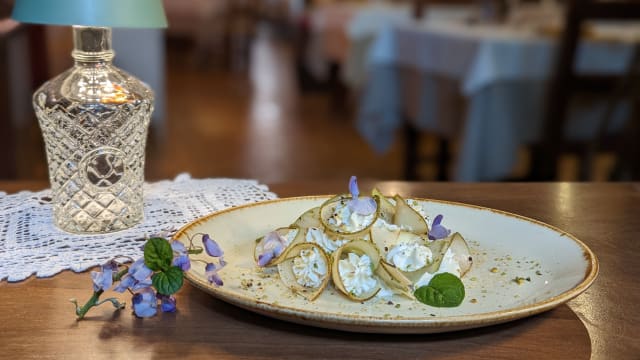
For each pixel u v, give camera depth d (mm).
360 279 539
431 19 2875
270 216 679
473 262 608
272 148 3115
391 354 499
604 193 838
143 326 526
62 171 694
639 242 693
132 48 2910
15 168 1878
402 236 561
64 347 501
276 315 504
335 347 505
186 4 5746
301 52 4621
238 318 537
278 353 498
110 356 493
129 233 691
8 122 1838
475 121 1777
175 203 777
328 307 534
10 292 573
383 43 2342
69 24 650
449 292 534
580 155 1859
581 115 1857
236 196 803
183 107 4039
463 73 1839
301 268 557
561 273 575
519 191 839
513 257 618
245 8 6039
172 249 532
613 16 1716
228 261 601
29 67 2303
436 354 499
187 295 568
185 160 2814
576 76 1754
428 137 3361
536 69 1765
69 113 682
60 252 645
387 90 2377
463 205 700
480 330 525
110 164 696
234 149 3055
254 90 4758
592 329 531
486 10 2400
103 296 566
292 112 4027
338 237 550
